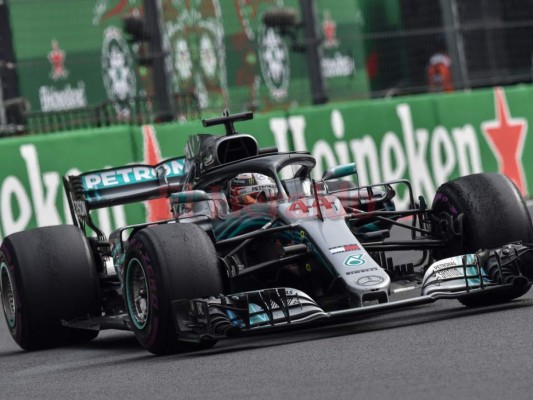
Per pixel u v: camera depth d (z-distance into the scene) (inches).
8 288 1094.4
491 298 933.8
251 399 634.2
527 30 2354.8
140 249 873.5
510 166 2145.7
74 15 2075.5
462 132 2102.6
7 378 887.7
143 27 2010.3
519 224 924.0
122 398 695.1
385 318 936.3
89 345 1078.4
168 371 783.1
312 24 2129.7
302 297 842.8
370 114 2018.9
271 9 2218.3
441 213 971.3
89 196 1135.0
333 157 1978.3
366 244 939.3
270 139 1932.8
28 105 2010.3
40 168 1756.9
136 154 1841.8
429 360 687.7
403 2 2337.6
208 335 819.4
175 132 1879.9
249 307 832.9
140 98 1950.1
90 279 1058.7
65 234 1069.8
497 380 597.9
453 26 2241.6
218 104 2183.8
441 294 852.0
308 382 665.0
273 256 943.7
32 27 2055.9
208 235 944.3
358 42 2336.4
